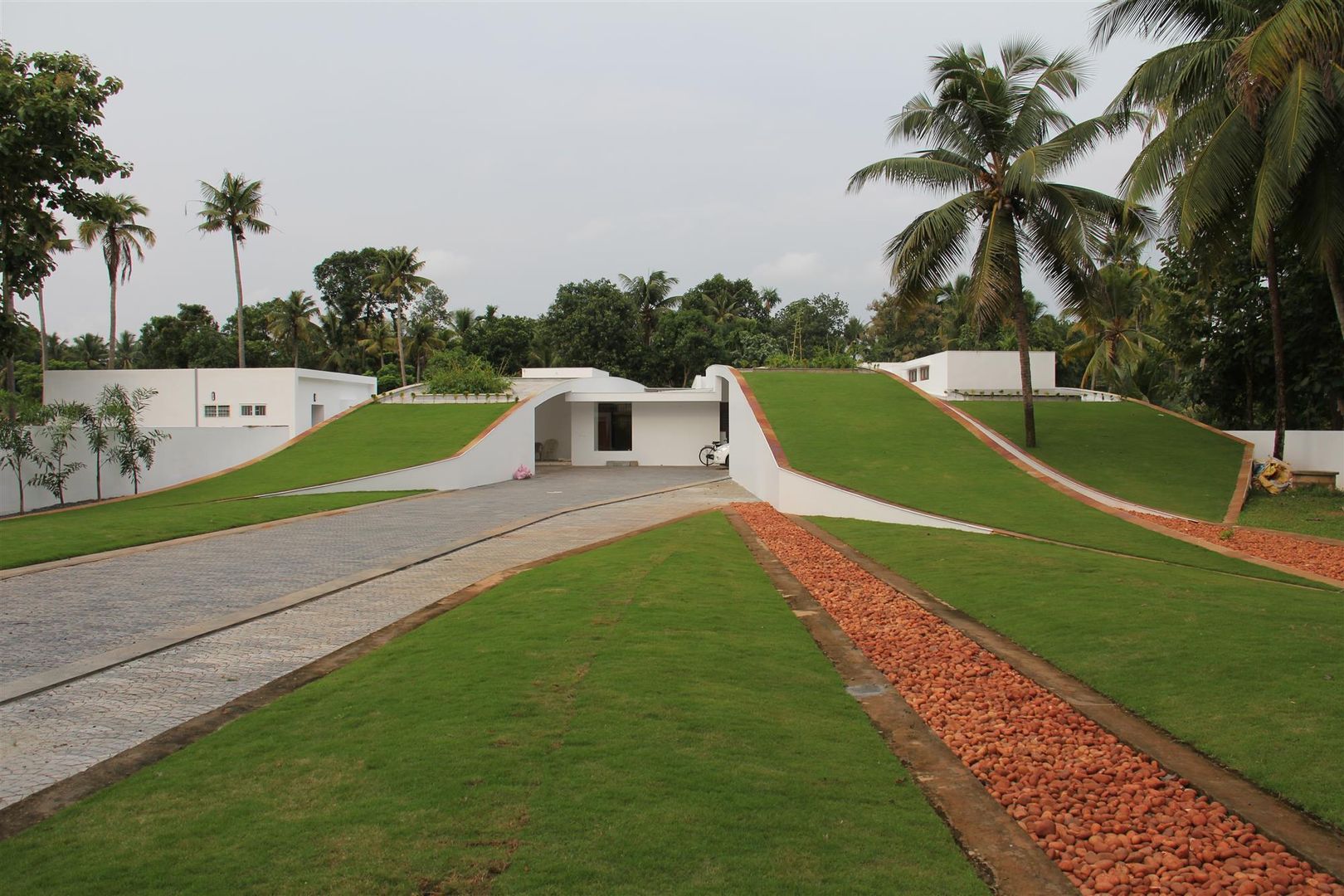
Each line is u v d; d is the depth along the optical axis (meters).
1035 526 15.20
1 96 16.53
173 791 4.44
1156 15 16.47
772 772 4.67
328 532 15.63
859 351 68.06
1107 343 37.78
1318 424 23.00
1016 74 20.02
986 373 30.11
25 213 17.50
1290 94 13.27
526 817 4.04
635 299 64.62
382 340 58.91
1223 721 5.45
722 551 13.05
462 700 5.77
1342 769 4.64
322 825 3.99
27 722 5.82
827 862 3.71
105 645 7.79
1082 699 6.20
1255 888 3.62
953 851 3.86
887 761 5.00
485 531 15.93
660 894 3.40
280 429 29.00
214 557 12.75
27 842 3.90
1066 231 19.09
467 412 31.19
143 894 3.41
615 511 19.80
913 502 17.42
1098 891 3.65
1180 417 24.17
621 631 7.68
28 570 11.50
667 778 4.50
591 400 37.50
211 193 40.19
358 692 6.12
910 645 7.88
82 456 20.22
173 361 53.97
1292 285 20.66
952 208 19.92
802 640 7.88
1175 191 15.87
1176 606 8.36
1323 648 6.71
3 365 35.06
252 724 5.49
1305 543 13.47
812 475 19.42
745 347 62.25
